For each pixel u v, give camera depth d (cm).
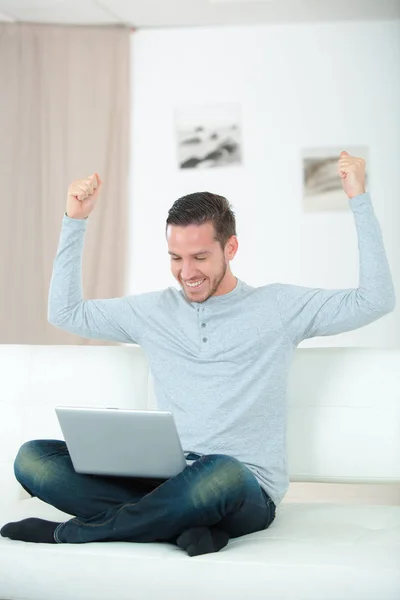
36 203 476
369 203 186
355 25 477
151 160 486
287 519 184
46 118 477
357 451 198
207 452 180
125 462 164
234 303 192
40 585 153
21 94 479
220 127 482
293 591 142
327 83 477
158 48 489
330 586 141
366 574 140
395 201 469
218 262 189
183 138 484
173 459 160
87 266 468
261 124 480
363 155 473
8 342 469
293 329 190
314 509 195
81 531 159
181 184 483
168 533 157
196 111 484
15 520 178
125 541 160
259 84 481
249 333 188
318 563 142
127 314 202
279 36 481
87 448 164
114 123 479
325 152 475
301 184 475
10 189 475
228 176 480
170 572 146
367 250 184
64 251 203
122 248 472
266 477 178
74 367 214
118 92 479
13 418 214
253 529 170
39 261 472
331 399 201
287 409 202
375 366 200
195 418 184
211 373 187
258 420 183
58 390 214
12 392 215
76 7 457
